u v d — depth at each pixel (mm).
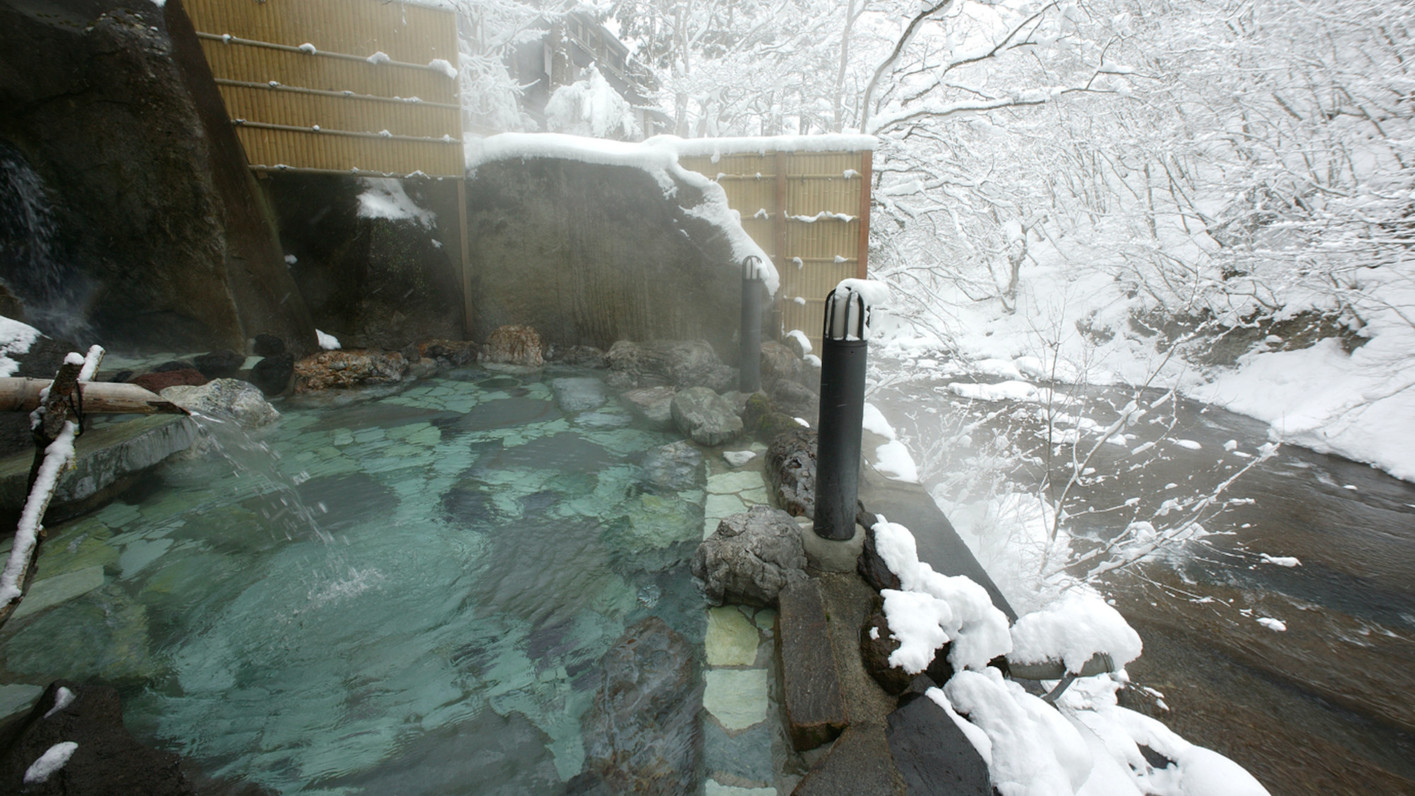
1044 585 3092
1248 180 7109
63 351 3896
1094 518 4086
